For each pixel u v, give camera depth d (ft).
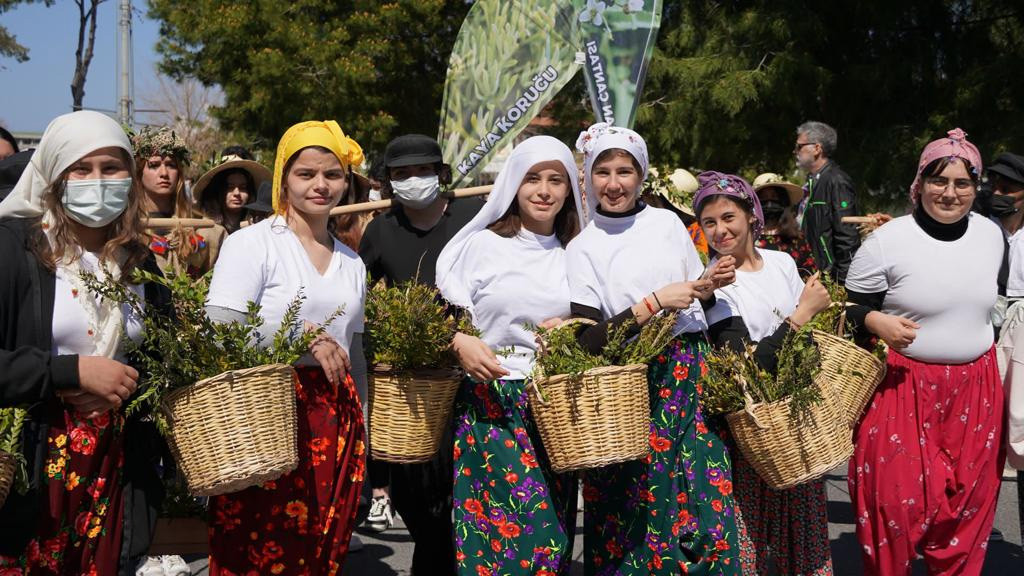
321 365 11.94
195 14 70.38
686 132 45.83
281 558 12.01
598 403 12.37
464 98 19.58
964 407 15.08
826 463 13.29
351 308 12.66
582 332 13.52
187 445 10.95
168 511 13.41
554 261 14.06
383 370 13.32
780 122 45.01
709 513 13.51
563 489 13.92
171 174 18.97
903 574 15.10
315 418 12.26
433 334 12.97
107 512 11.03
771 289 14.67
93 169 10.84
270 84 67.46
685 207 19.94
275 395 11.11
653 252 13.65
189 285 11.35
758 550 14.62
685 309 13.38
